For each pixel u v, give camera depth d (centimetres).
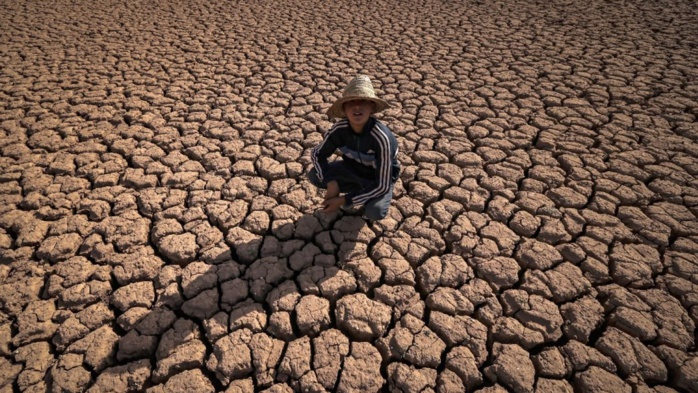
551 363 162
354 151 203
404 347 171
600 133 314
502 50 497
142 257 214
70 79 433
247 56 507
